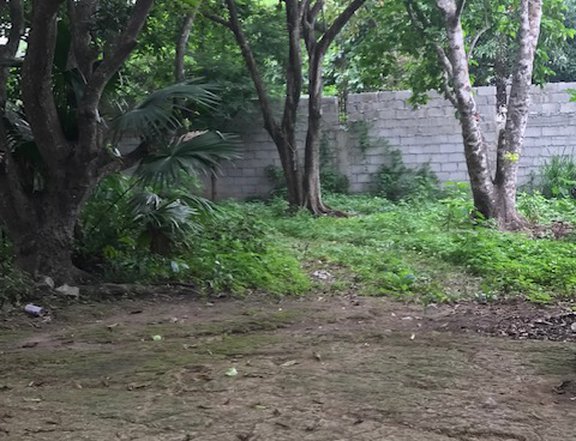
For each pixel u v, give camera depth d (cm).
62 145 866
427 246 1180
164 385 508
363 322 724
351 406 456
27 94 832
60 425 430
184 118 931
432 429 416
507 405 458
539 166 1908
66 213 884
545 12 1652
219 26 1828
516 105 1398
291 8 1622
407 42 1605
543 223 1447
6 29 1077
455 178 1955
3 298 780
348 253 1145
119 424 430
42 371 553
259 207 1775
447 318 738
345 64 2297
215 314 768
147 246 934
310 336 660
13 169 866
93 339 660
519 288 880
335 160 1995
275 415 441
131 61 1783
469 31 1614
